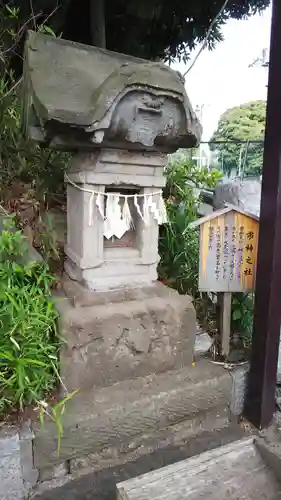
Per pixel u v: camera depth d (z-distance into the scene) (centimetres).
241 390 205
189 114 165
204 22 458
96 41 396
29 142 272
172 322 194
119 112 153
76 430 162
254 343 195
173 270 287
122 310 181
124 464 178
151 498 140
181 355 202
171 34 484
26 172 282
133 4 411
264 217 182
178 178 318
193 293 281
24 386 150
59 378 168
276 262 180
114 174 183
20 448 150
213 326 248
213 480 152
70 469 170
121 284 198
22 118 191
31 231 238
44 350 162
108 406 169
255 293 193
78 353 173
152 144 162
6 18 304
